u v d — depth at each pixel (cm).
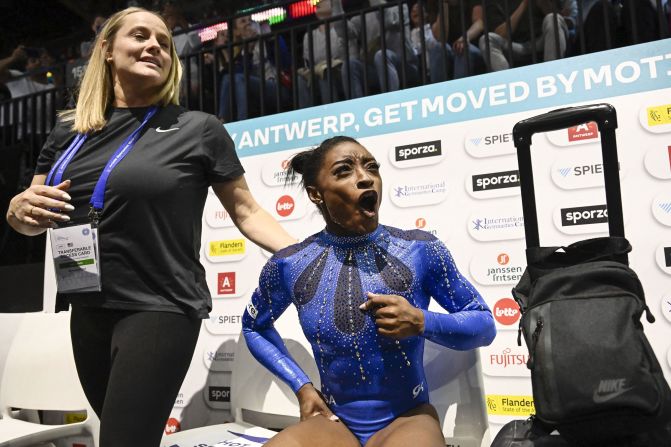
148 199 133
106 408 123
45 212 129
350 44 384
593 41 310
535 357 116
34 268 302
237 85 380
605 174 128
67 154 144
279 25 439
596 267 120
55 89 415
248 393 188
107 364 137
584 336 112
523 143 135
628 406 105
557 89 187
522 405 180
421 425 120
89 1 575
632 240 175
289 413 179
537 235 132
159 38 151
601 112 128
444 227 196
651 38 294
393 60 355
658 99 176
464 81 198
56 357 210
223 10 499
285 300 150
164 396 128
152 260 133
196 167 144
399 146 205
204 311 140
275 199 224
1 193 380
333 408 137
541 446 120
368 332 130
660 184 173
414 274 133
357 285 133
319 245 143
